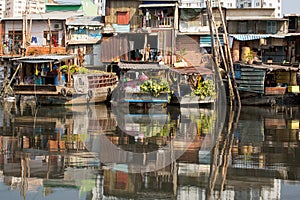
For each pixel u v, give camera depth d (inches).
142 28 1127.0
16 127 585.6
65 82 949.8
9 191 287.6
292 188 299.9
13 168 346.6
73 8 1518.2
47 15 1407.5
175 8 1197.1
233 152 421.7
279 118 740.0
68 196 278.2
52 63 941.8
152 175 329.1
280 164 370.6
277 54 1249.4
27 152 410.9
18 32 1359.5
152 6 1197.1
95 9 1550.2
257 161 382.3
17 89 922.1
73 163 363.9
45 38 1348.4
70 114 761.0
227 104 994.1
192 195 283.9
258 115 786.8
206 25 1246.9
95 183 307.4
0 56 1181.1
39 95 924.6
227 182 312.5
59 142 466.3
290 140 499.8
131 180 314.8
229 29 1285.7
